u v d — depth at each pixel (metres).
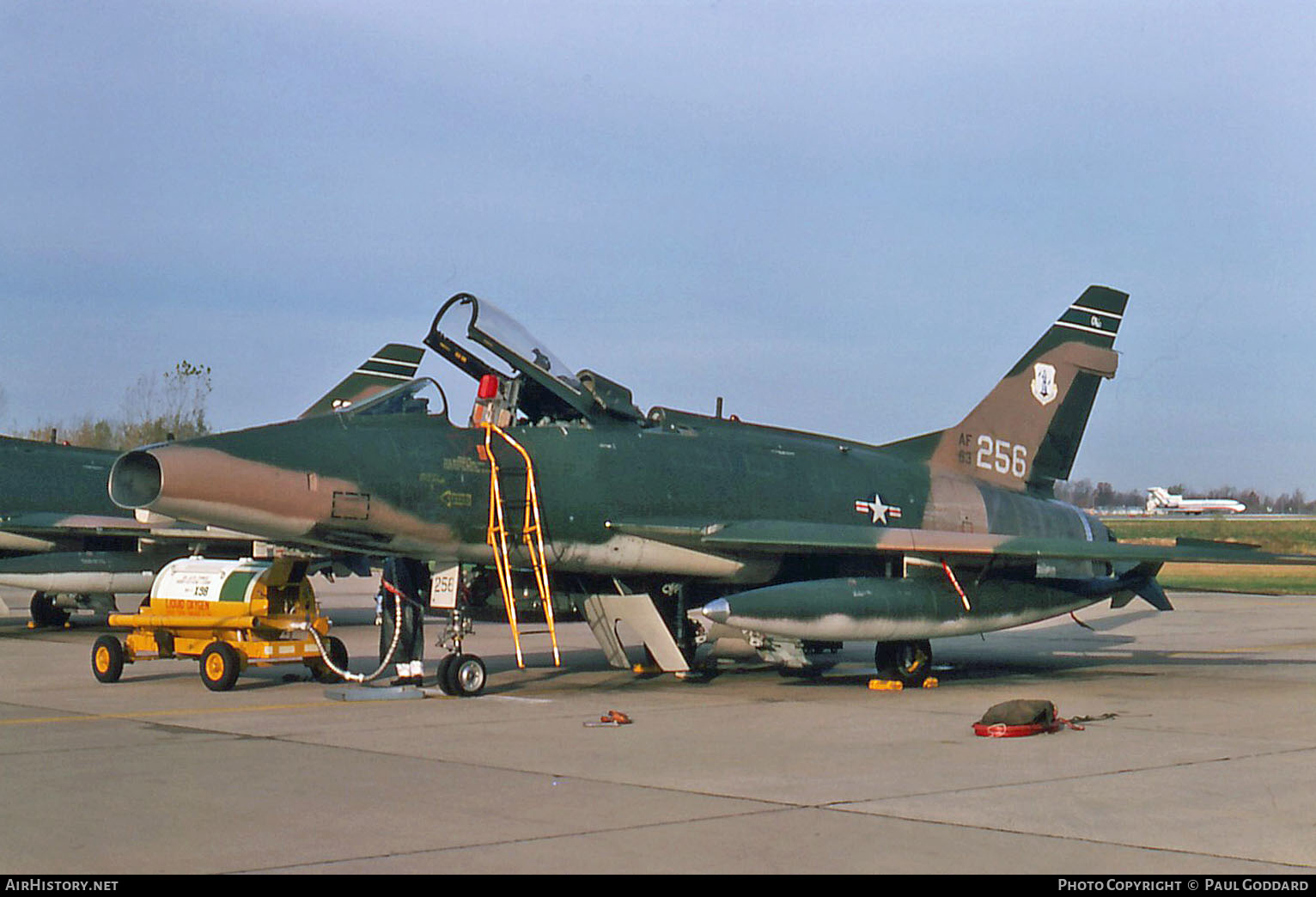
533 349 15.02
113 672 14.80
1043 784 8.76
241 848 6.82
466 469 14.11
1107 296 21.12
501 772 9.12
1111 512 127.94
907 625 15.17
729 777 8.98
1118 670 17.95
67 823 7.40
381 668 14.23
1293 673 17.48
